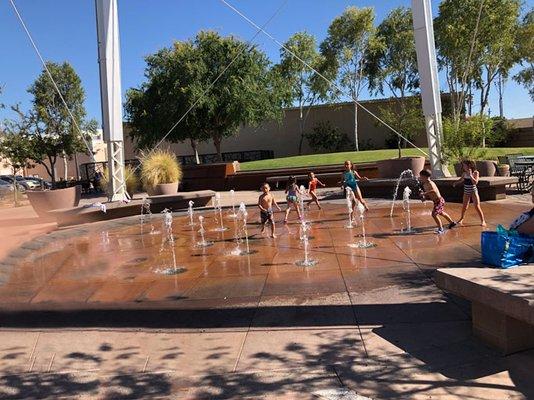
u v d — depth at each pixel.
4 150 43.25
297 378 4.04
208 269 7.72
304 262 7.73
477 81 44.00
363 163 24.42
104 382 4.20
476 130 17.31
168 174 18.38
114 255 9.41
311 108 45.75
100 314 5.80
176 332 5.17
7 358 4.76
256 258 8.28
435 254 7.72
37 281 7.58
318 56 44.28
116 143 16.70
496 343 4.29
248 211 15.63
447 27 35.19
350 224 11.35
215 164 27.17
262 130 47.09
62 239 11.74
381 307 5.41
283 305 5.69
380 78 45.97
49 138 44.81
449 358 4.20
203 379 4.13
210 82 34.50
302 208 13.56
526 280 4.30
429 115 16.55
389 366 4.13
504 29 35.69
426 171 9.66
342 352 4.44
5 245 10.86
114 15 16.41
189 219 14.35
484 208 12.51
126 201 15.96
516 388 3.69
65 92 44.56
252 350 4.61
